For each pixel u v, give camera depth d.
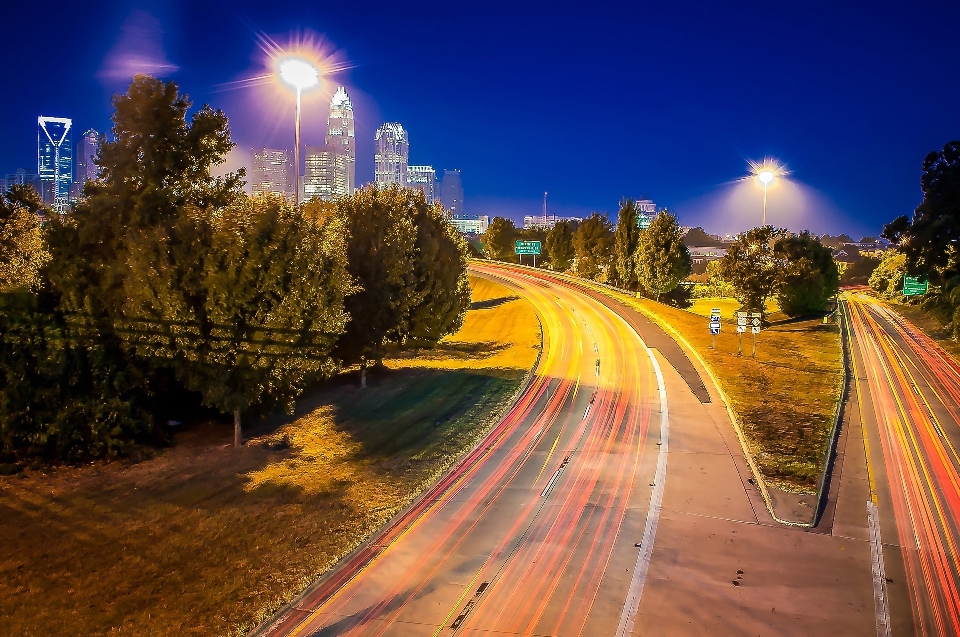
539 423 20.72
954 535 12.68
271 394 17.47
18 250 18.17
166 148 17.70
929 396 24.53
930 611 9.92
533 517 13.38
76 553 11.15
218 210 17.12
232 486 14.53
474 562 11.36
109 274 15.76
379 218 24.31
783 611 9.85
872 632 9.33
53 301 16.06
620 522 13.14
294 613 9.67
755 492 14.84
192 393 18.56
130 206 17.00
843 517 13.51
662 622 9.51
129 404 15.76
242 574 10.69
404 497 14.18
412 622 9.45
